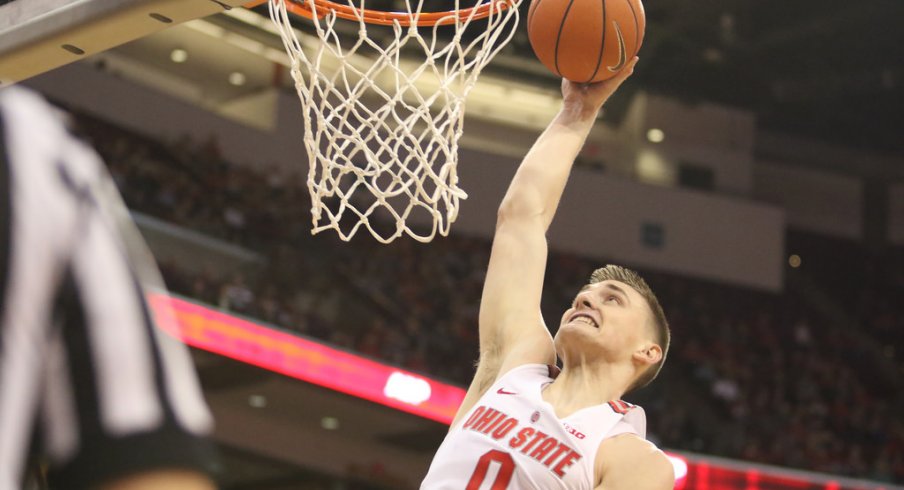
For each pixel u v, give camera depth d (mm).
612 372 2758
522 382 2732
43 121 650
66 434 584
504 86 16750
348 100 2938
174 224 12469
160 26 2656
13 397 584
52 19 2691
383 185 14820
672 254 17297
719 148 18062
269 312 11164
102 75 13656
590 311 2791
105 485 579
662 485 2535
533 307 2912
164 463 586
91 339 599
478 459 2578
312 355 8922
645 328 2797
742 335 16141
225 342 8523
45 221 611
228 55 15266
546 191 3047
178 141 13898
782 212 17953
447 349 12891
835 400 15117
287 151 15406
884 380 16547
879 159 19047
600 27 2934
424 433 11195
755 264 17703
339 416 10930
